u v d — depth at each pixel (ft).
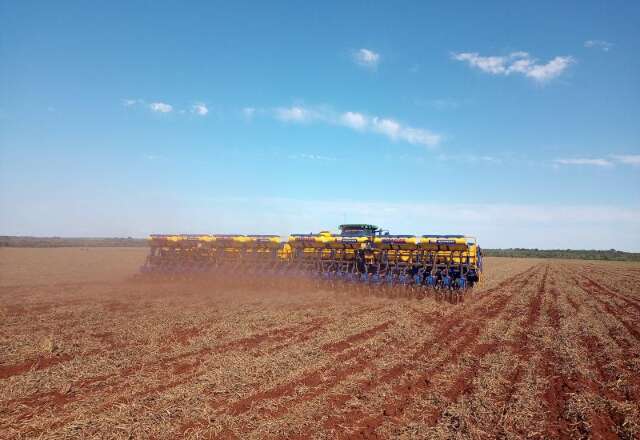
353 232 92.27
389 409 27.58
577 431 25.13
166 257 96.53
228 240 89.51
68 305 64.44
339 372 34.24
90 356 37.63
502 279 133.69
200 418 25.54
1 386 30.37
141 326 49.32
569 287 109.40
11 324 50.57
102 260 185.57
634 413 27.48
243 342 43.04
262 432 24.00
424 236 75.87
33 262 171.63
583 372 35.55
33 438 22.93
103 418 25.17
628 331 54.19
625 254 465.47
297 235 87.71
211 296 74.49
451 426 25.23
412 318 57.06
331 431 24.39
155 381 31.48
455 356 39.88
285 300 70.49
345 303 68.33
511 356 40.06
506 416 26.55
